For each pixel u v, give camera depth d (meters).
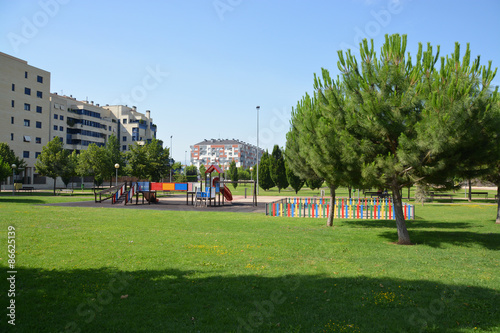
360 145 11.07
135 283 7.12
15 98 63.62
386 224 17.31
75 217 18.27
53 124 76.00
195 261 8.97
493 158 10.65
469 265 8.92
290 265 8.70
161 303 6.10
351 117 11.23
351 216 20.66
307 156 13.52
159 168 54.00
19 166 53.47
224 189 31.81
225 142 172.38
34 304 5.94
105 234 12.91
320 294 6.61
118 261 8.84
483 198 40.16
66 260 8.87
